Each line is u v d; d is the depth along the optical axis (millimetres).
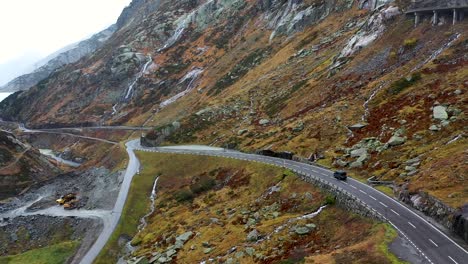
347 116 95125
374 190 63969
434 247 44500
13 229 103438
